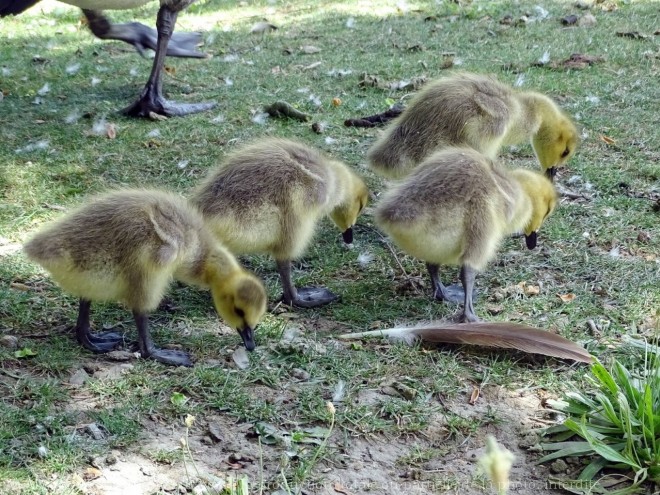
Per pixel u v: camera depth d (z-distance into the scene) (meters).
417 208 2.19
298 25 3.93
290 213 2.24
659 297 2.28
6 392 2.06
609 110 2.94
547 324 2.23
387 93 3.06
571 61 3.22
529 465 2.00
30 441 1.99
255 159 2.24
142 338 2.13
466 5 4.10
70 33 3.90
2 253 2.38
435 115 2.45
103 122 2.85
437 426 2.05
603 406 2.01
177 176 2.65
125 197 2.13
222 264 2.14
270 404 2.07
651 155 2.73
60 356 2.13
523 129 2.56
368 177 2.66
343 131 2.85
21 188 2.59
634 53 3.32
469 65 3.22
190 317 2.24
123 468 1.97
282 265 2.27
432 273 2.30
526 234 2.36
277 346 2.16
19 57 3.46
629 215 2.51
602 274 2.34
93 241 2.08
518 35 3.60
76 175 2.64
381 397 2.09
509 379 2.12
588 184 2.61
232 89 3.09
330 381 2.11
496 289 2.31
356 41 3.61
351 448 2.02
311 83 3.12
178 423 2.04
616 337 2.20
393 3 4.25
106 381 2.09
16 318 2.21
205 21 4.07
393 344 2.18
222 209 2.21
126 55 3.53
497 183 2.23
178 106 2.93
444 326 2.18
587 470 1.99
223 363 2.14
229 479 1.95
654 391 2.03
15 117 2.91
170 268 2.11
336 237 2.47
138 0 2.92
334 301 2.29
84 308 2.14
